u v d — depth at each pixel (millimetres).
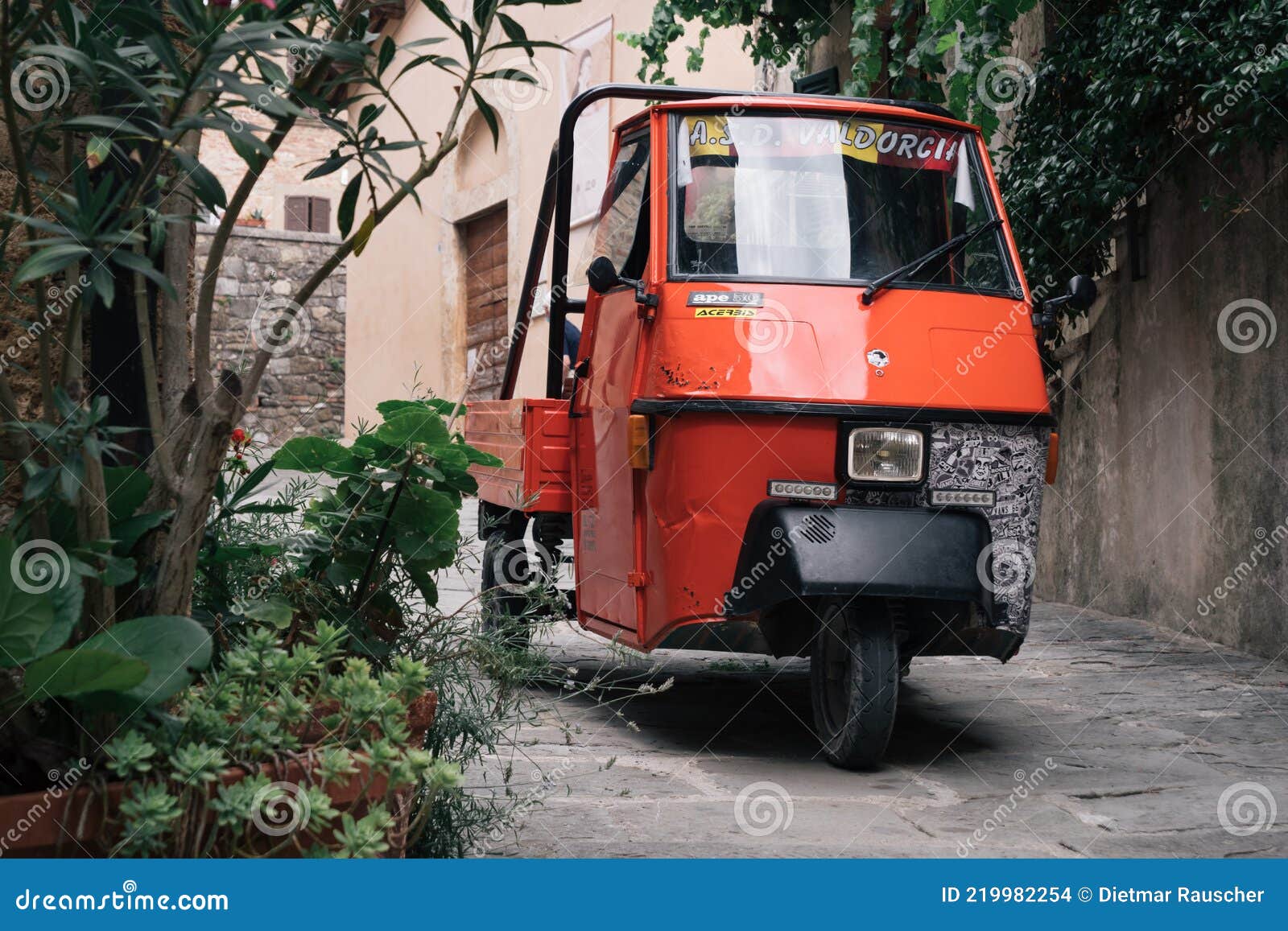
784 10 10508
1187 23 6566
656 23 10219
